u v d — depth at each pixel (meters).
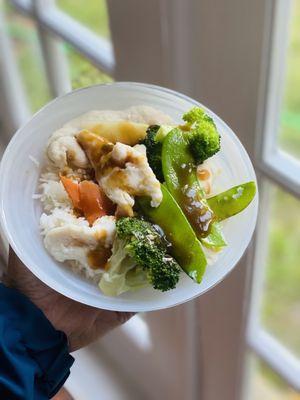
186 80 0.37
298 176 0.35
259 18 0.31
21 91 0.59
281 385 0.49
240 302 0.43
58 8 0.47
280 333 0.47
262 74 0.33
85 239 0.27
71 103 0.29
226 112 0.36
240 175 0.29
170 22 0.35
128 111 0.29
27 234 0.28
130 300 0.28
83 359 0.61
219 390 0.52
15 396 0.30
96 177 0.28
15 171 0.29
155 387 0.58
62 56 0.50
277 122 0.36
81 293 0.28
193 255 0.26
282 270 0.46
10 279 0.34
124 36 0.39
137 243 0.26
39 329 0.32
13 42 0.56
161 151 0.28
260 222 0.39
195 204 0.27
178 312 0.47
